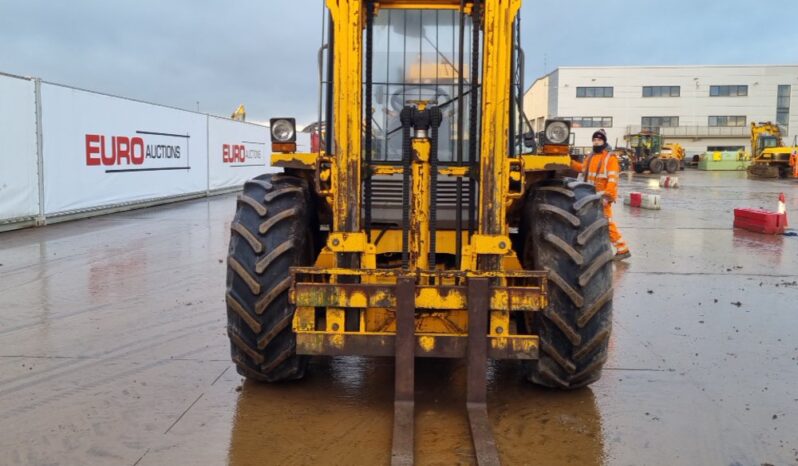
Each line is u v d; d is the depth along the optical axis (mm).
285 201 4145
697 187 28562
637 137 47250
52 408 4051
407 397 3771
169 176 17562
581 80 62469
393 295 3693
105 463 3361
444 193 4305
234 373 4668
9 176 11570
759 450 3562
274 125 4148
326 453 3475
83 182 13664
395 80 4598
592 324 3959
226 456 3436
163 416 3932
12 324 5891
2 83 11258
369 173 3973
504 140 3689
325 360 4930
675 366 4918
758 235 12328
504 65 3637
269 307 3982
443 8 4516
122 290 7234
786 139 62719
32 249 9898
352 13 3637
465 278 3758
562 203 4094
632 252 10305
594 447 3578
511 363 4910
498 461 3285
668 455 3500
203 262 8961
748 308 6691
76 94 13289
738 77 61969
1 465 3332
